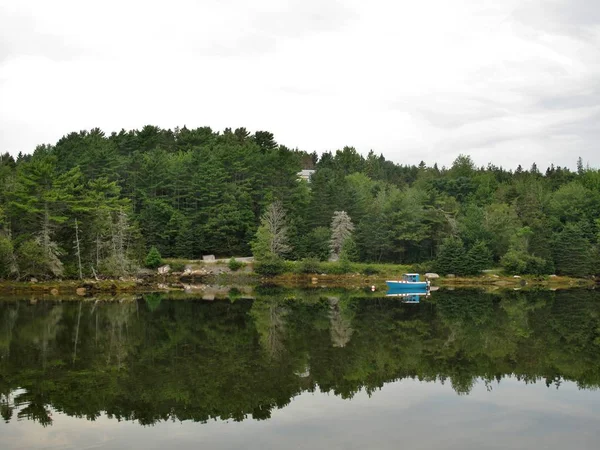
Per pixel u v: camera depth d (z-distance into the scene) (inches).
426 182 6594.5
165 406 835.4
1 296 2413.9
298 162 4699.8
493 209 4566.9
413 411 819.4
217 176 4001.0
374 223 3890.3
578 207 4800.7
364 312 2000.5
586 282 3673.7
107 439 693.3
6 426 740.7
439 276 3624.5
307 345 1330.0
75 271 2775.6
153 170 3996.1
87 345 1304.1
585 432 730.8
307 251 3764.8
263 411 814.5
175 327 1585.9
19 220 2721.5
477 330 1589.6
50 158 3053.6
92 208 2819.9
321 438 698.8
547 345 1364.4
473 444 682.2
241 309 2044.8
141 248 3410.4
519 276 3673.7
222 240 3826.3
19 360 1138.7
